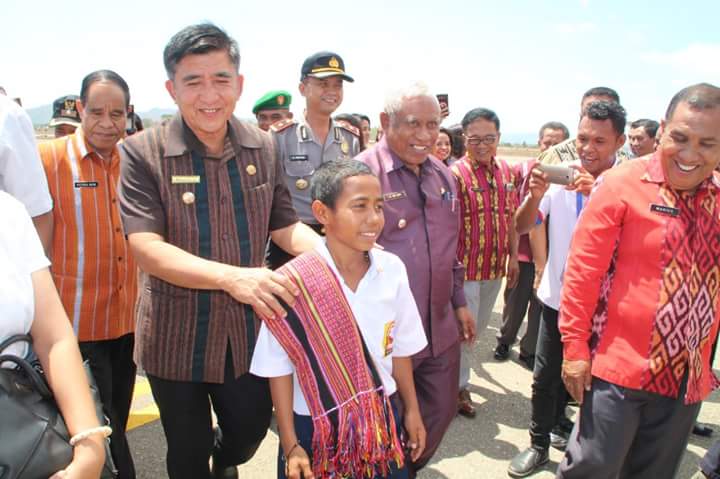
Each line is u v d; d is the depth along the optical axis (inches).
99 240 106.1
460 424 141.6
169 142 78.9
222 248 81.9
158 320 81.7
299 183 153.6
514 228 141.4
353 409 68.4
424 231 95.7
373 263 72.7
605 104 114.3
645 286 79.4
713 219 78.5
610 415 81.4
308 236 88.5
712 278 79.0
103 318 106.2
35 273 52.8
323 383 68.6
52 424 47.7
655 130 210.4
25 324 51.0
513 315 177.8
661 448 83.4
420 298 93.9
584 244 84.8
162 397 85.9
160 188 78.0
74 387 50.5
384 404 71.0
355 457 68.5
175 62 74.0
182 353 82.4
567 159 167.5
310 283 68.7
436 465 122.6
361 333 70.5
